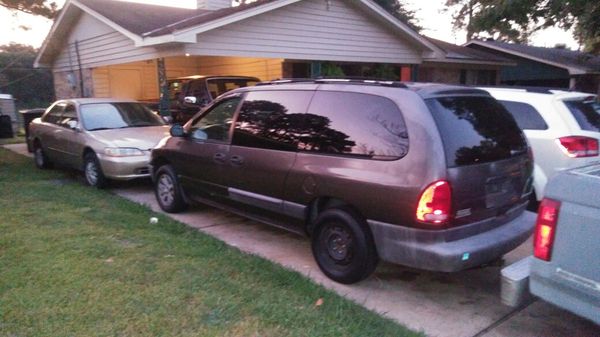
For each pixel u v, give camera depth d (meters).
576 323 3.59
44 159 9.73
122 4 13.79
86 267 4.21
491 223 3.87
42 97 25.55
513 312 3.78
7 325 3.22
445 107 3.78
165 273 4.14
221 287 3.90
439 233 3.52
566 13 13.80
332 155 4.13
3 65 23.72
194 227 5.75
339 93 4.24
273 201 4.72
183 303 3.60
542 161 5.71
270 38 11.44
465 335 3.43
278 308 3.58
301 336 3.21
